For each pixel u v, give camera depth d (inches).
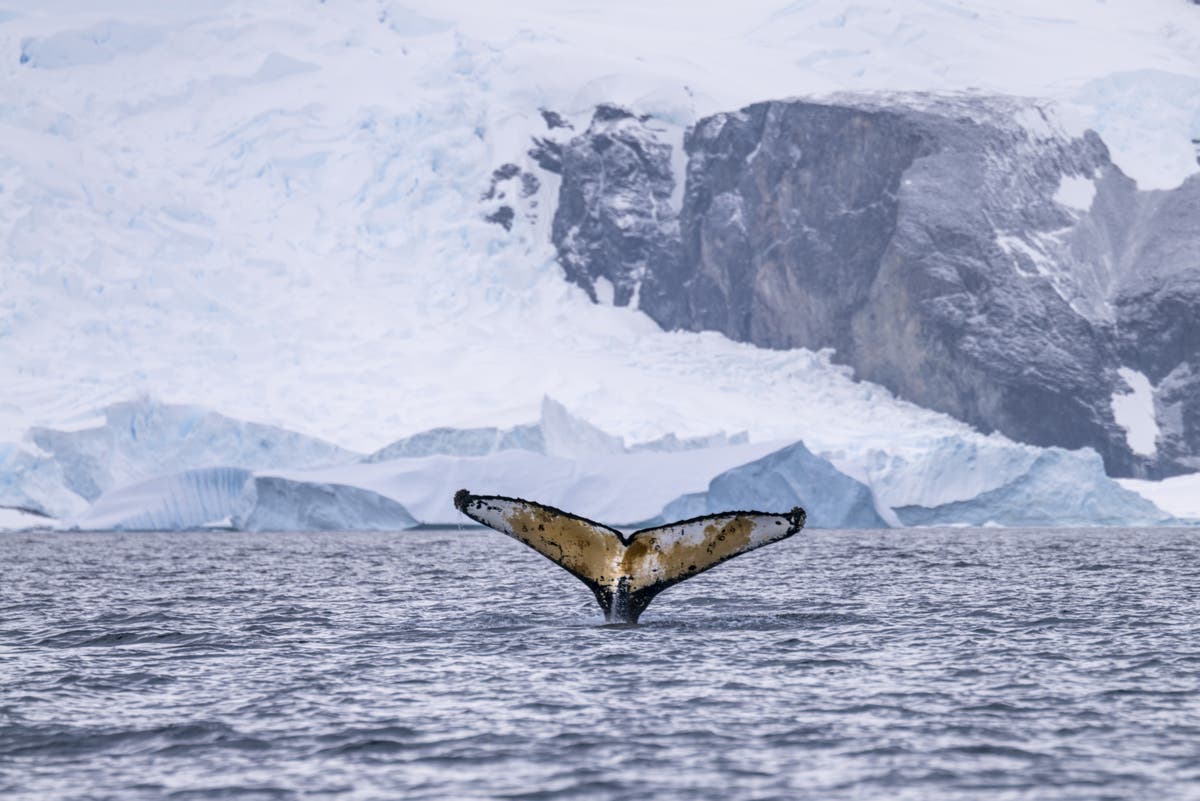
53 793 1891.0
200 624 4055.1
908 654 3203.7
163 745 2193.7
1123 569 6973.4
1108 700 2566.4
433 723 2362.2
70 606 4785.9
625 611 3676.2
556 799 1852.9
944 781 1937.7
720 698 2591.0
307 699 2598.4
